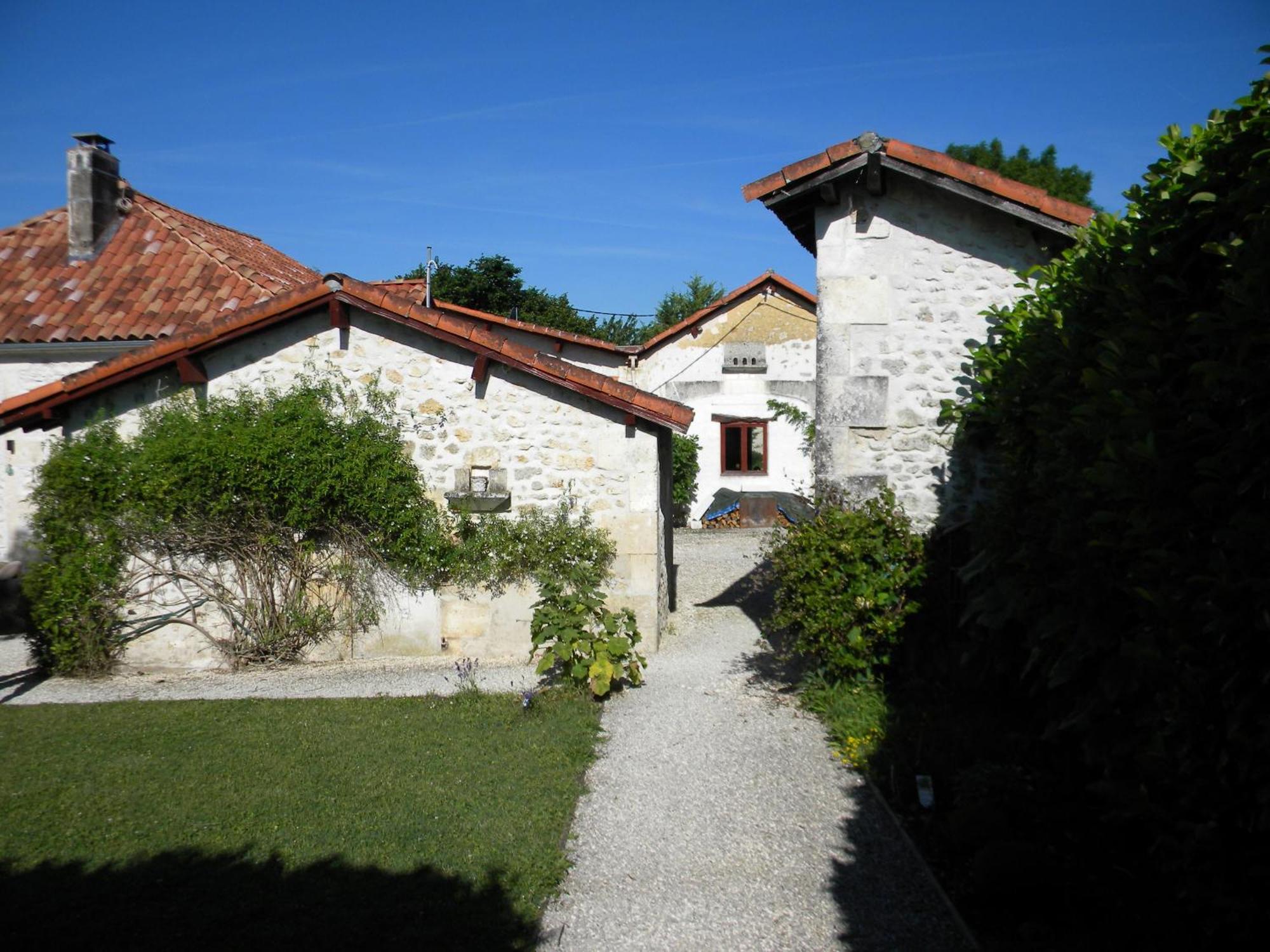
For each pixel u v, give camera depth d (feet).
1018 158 96.02
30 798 18.13
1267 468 10.37
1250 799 10.85
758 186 26.14
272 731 22.44
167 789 18.65
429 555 29.84
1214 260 13.38
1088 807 15.65
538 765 19.99
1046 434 15.57
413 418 30.42
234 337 29.84
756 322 66.90
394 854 15.71
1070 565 14.49
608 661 25.35
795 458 66.95
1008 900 13.85
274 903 13.97
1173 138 15.16
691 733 22.45
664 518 34.30
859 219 26.50
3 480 36.91
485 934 13.26
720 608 38.93
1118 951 12.30
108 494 29.01
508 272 105.50
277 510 29.73
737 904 14.42
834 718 22.45
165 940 12.97
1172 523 11.72
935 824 16.46
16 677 29.04
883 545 23.70
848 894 14.64
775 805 18.16
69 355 37.29
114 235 42.42
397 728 22.63
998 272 25.94
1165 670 11.55
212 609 29.96
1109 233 16.76
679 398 67.26
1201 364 10.84
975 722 20.97
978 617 22.91
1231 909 11.11
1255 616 10.34
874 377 26.37
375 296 29.66
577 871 15.55
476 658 30.37
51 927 13.26
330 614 30.25
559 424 30.30
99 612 29.32
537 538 29.89
